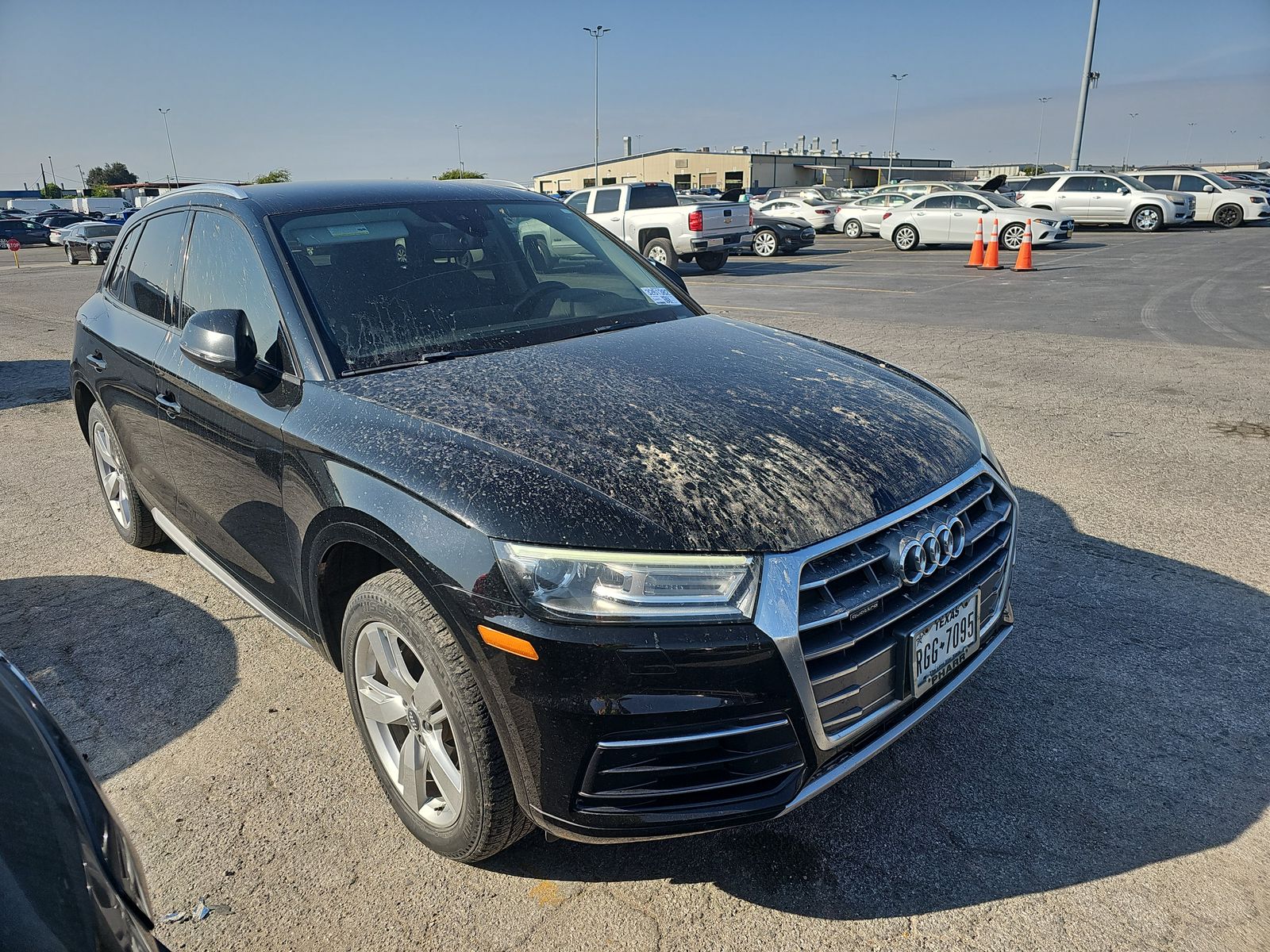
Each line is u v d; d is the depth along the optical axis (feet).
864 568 6.69
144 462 12.05
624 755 6.25
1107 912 7.05
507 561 6.35
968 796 8.41
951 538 7.23
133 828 8.36
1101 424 19.67
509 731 6.50
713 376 8.66
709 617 6.20
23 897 3.78
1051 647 10.83
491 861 7.84
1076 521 14.42
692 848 7.91
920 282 49.01
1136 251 63.31
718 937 6.97
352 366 8.65
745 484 6.77
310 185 11.19
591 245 12.00
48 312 47.06
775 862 7.72
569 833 6.54
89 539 15.25
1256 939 6.74
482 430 7.36
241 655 11.37
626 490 6.62
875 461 7.33
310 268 9.44
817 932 6.98
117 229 83.51
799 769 6.56
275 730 9.80
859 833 8.00
